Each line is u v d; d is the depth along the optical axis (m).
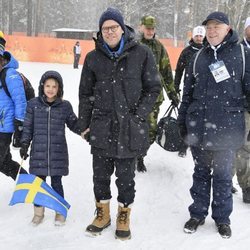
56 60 28.28
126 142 3.49
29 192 3.75
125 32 3.46
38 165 3.89
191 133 3.77
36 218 3.96
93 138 3.56
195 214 3.95
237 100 3.62
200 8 43.06
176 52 26.03
